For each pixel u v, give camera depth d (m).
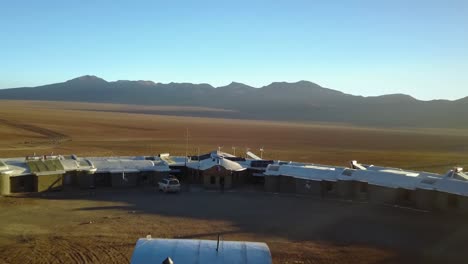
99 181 59.25
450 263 32.91
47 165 56.84
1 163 54.69
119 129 148.88
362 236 39.25
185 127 172.62
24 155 84.62
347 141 145.38
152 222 42.47
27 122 148.50
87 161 60.44
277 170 59.75
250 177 63.78
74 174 58.09
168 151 100.00
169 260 20.19
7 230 38.41
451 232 40.56
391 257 33.97
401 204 50.75
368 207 50.38
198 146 113.44
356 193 54.22
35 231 38.44
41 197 52.34
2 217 42.81
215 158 63.19
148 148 104.00
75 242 35.50
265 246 23.56
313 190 56.62
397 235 39.59
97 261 31.31
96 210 46.78
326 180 55.97
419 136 177.62
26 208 46.62
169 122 194.62
